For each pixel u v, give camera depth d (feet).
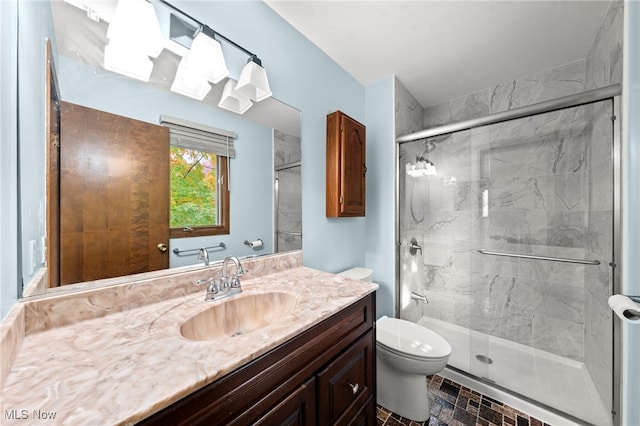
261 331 2.12
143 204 2.87
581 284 5.27
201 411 1.54
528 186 5.78
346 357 2.87
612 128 3.91
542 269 5.69
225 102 3.66
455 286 6.83
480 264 6.45
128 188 2.76
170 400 1.36
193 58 3.14
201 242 3.39
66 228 2.35
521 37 4.96
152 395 1.36
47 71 2.25
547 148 5.51
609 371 4.10
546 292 5.66
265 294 3.23
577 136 5.12
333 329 2.69
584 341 5.20
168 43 3.06
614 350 3.86
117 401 1.31
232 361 1.69
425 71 6.21
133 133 2.80
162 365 1.64
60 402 1.29
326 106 5.48
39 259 2.20
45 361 1.67
